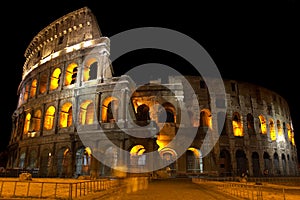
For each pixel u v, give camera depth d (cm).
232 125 5600
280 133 6562
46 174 4756
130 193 2148
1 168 4525
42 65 5869
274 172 5812
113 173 4222
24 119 5878
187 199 1750
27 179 3422
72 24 5794
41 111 5434
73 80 5484
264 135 5991
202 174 4697
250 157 5516
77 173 4534
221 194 2094
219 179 4200
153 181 3722
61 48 5778
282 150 6353
